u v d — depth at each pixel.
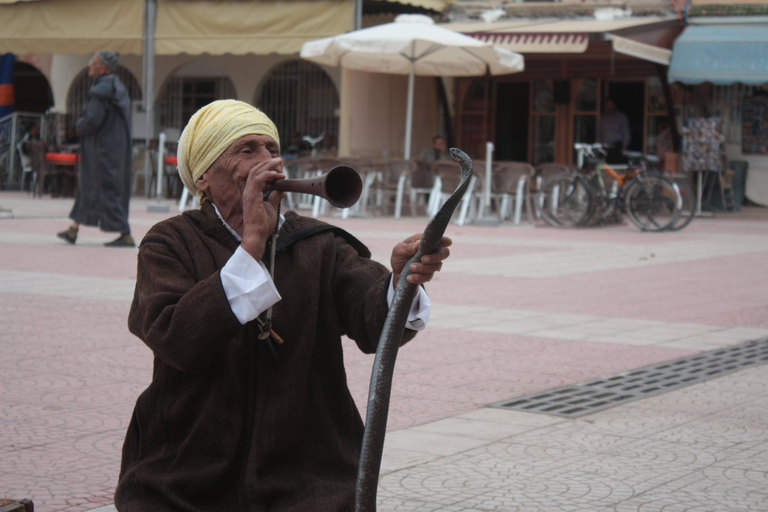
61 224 16.02
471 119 23.62
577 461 4.25
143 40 19.77
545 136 23.16
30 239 13.26
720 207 21.53
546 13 21.97
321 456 2.36
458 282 10.16
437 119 23.55
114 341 6.68
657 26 20.16
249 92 25.48
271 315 2.29
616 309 8.57
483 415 5.02
